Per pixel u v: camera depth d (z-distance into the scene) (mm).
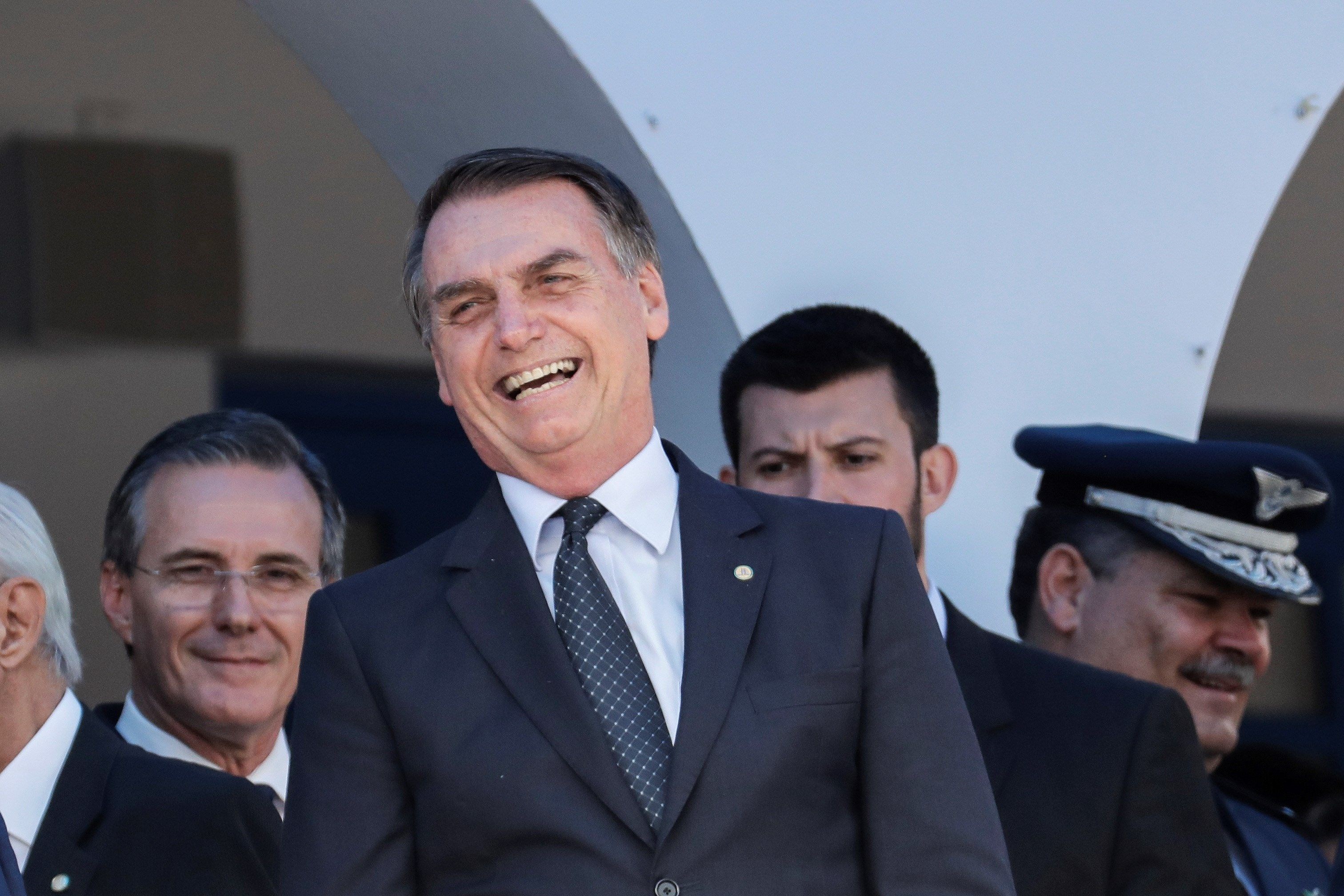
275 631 10250
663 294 7332
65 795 8641
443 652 6680
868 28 11680
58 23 15789
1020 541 11508
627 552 6922
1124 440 11148
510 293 6828
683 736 6332
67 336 15953
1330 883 9602
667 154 11148
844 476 10211
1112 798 8977
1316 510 11148
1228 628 10914
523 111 11422
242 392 16375
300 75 16578
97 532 15938
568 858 6246
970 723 6715
